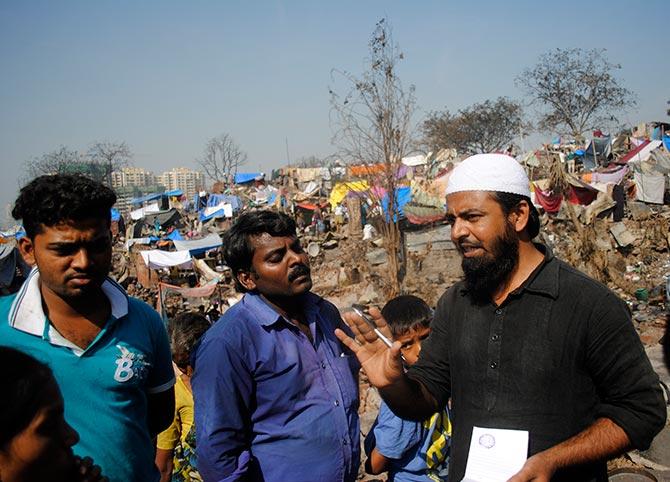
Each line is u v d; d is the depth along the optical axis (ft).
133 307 8.07
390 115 43.96
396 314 10.27
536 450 6.59
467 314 7.47
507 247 7.02
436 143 166.20
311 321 9.28
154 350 8.26
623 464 17.74
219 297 60.90
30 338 7.04
